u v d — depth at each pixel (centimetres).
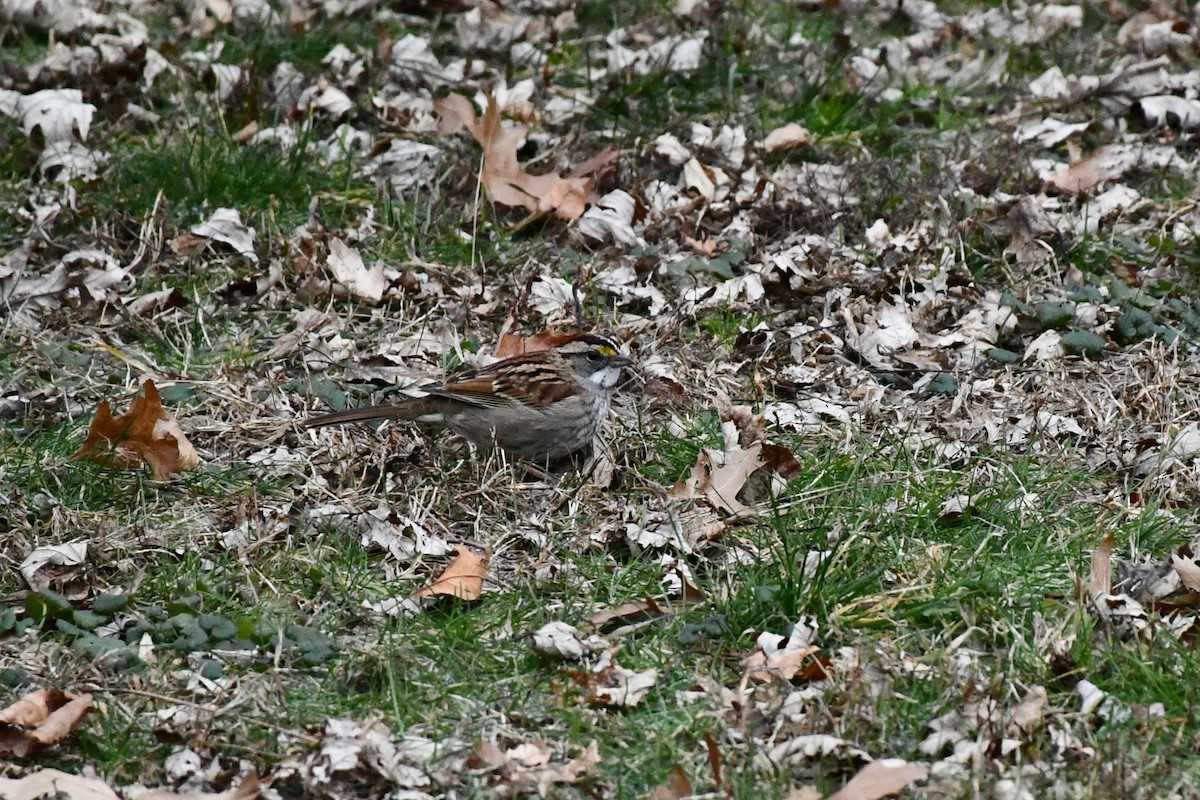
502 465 1113
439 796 796
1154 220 1425
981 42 1809
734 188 1473
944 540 1001
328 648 907
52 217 1408
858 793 768
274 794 800
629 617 938
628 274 1351
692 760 812
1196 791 777
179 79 1631
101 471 1084
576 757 824
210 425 1148
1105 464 1094
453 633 916
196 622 920
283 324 1297
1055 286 1328
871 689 850
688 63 1678
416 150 1520
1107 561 930
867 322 1284
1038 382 1199
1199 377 1197
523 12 1878
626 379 1211
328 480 1100
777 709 839
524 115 1588
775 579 953
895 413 1162
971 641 902
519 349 1256
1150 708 831
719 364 1234
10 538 1015
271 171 1455
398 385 1219
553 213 1428
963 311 1308
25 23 1792
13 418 1170
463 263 1374
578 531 1026
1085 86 1645
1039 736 817
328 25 1762
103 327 1286
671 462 1108
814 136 1563
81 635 916
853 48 1745
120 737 834
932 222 1409
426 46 1747
